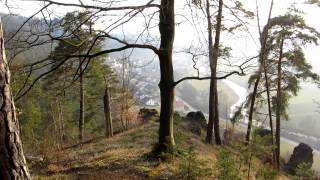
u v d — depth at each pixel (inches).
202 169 428.5
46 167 580.7
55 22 328.5
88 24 379.2
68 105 1467.8
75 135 1318.9
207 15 421.1
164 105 542.3
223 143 1098.1
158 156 532.7
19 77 342.0
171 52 528.7
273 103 1102.4
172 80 539.2
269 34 987.3
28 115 1253.7
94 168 525.0
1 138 159.5
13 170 161.9
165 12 515.2
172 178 443.2
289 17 986.7
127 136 882.1
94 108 1617.9
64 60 393.1
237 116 1138.0
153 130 923.4
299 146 1305.4
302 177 411.8
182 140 703.1
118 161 542.0
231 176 369.1
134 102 1472.7
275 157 981.8
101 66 1275.8
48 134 1128.8
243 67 465.7
